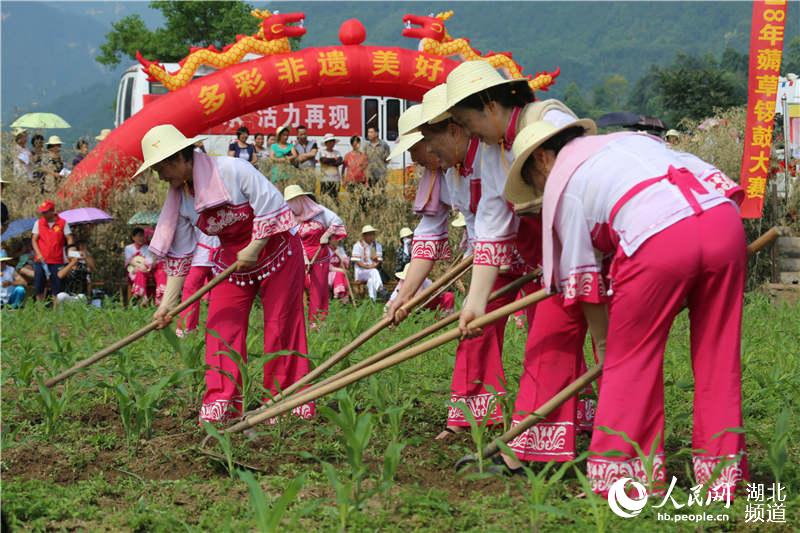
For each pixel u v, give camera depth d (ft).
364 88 59.62
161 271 48.83
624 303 14.92
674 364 27.30
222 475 17.46
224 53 58.08
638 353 15.03
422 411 22.61
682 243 14.51
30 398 23.08
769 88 50.65
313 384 21.27
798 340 33.76
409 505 15.03
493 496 15.78
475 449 19.08
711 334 15.05
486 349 20.25
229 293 21.01
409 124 20.94
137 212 53.83
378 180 60.18
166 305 21.89
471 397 20.38
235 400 20.79
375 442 19.48
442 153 19.21
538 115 16.35
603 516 13.99
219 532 14.05
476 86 16.33
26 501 15.35
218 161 20.34
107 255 54.08
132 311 39.32
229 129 66.13
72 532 14.53
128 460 18.24
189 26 150.30
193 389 23.07
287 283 21.22
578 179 15.20
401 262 55.21
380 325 20.61
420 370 28.07
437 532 14.12
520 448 17.20
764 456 18.48
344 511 13.84
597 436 15.24
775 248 56.44
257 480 16.85
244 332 21.17
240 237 20.92
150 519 14.82
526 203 16.28
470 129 16.79
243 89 57.26
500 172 16.79
